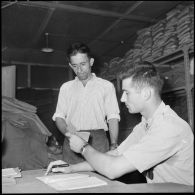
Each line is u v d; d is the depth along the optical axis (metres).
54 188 1.08
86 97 2.24
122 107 3.95
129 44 4.95
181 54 3.18
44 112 4.98
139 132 1.50
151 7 3.59
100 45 4.98
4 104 2.37
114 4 3.49
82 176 1.31
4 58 5.48
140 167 1.18
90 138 2.15
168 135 1.19
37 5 3.38
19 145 2.20
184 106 3.01
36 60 5.72
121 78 1.33
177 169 1.22
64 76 6.14
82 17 3.82
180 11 3.23
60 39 4.61
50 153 2.89
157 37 3.42
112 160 1.20
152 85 1.27
